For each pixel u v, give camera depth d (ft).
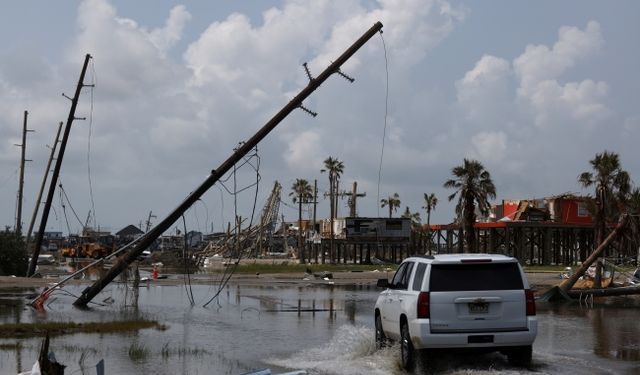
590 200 133.90
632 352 46.24
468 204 183.32
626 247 130.21
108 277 86.94
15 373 36.17
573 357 43.70
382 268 245.65
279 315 75.00
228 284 142.82
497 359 42.50
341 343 49.60
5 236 164.55
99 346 48.14
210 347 48.80
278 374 34.27
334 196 354.74
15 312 76.28
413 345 38.04
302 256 327.67
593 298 106.22
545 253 295.48
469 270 37.96
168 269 238.89
